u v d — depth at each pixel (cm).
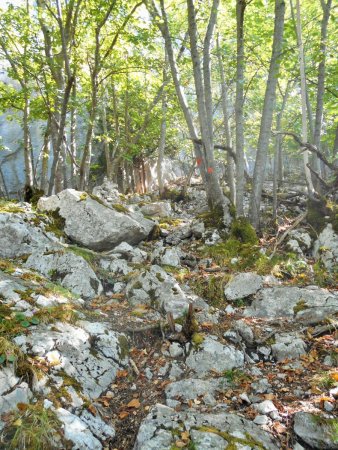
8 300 441
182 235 812
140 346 478
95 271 610
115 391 399
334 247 675
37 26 1073
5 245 606
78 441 316
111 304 546
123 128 1898
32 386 344
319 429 341
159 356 462
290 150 1612
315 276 630
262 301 565
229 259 685
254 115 1614
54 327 422
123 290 590
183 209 1278
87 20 1024
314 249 709
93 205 705
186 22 1292
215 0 791
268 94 752
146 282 577
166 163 2319
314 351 458
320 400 377
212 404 385
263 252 691
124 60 1202
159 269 608
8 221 621
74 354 401
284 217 880
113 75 1320
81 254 622
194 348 462
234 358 454
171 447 318
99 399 378
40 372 357
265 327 512
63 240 669
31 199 863
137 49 1200
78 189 1082
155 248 757
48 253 591
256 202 786
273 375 430
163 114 1436
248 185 1266
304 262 661
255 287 594
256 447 317
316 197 779
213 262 690
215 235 774
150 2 919
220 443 319
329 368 430
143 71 1288
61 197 717
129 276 615
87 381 386
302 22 1049
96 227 680
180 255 714
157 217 1010
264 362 462
